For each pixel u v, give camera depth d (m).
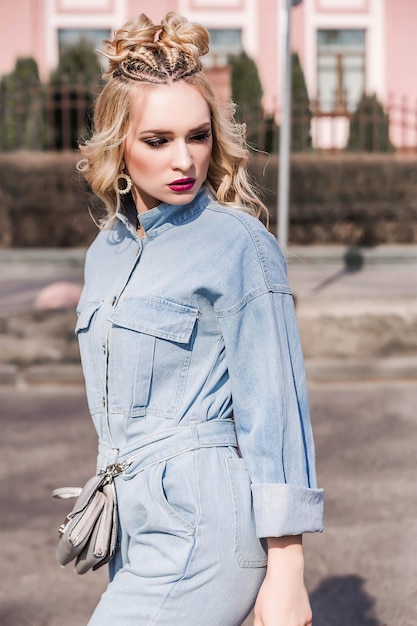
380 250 16.09
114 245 2.21
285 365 2.00
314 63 24.77
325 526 4.83
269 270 2.04
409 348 8.68
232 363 2.03
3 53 24.34
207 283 2.03
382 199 17.27
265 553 2.01
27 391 7.81
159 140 2.03
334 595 4.07
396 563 4.38
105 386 2.12
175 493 1.99
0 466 5.84
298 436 1.99
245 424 2.01
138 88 2.02
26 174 16.75
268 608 1.93
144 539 2.02
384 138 19.03
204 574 1.95
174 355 2.05
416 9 24.91
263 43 24.72
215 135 2.13
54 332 9.53
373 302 10.93
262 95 19.70
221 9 24.61
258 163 16.83
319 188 17.14
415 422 6.73
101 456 2.15
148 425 2.06
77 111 18.69
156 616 1.95
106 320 2.11
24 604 4.05
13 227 16.86
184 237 2.09
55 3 24.31
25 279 14.28
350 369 8.08
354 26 24.77
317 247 16.77
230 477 2.01
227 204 2.15
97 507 2.08
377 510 5.04
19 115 18.28
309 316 10.08
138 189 2.17
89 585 4.24
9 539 4.75
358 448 6.13
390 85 25.02
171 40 2.06
